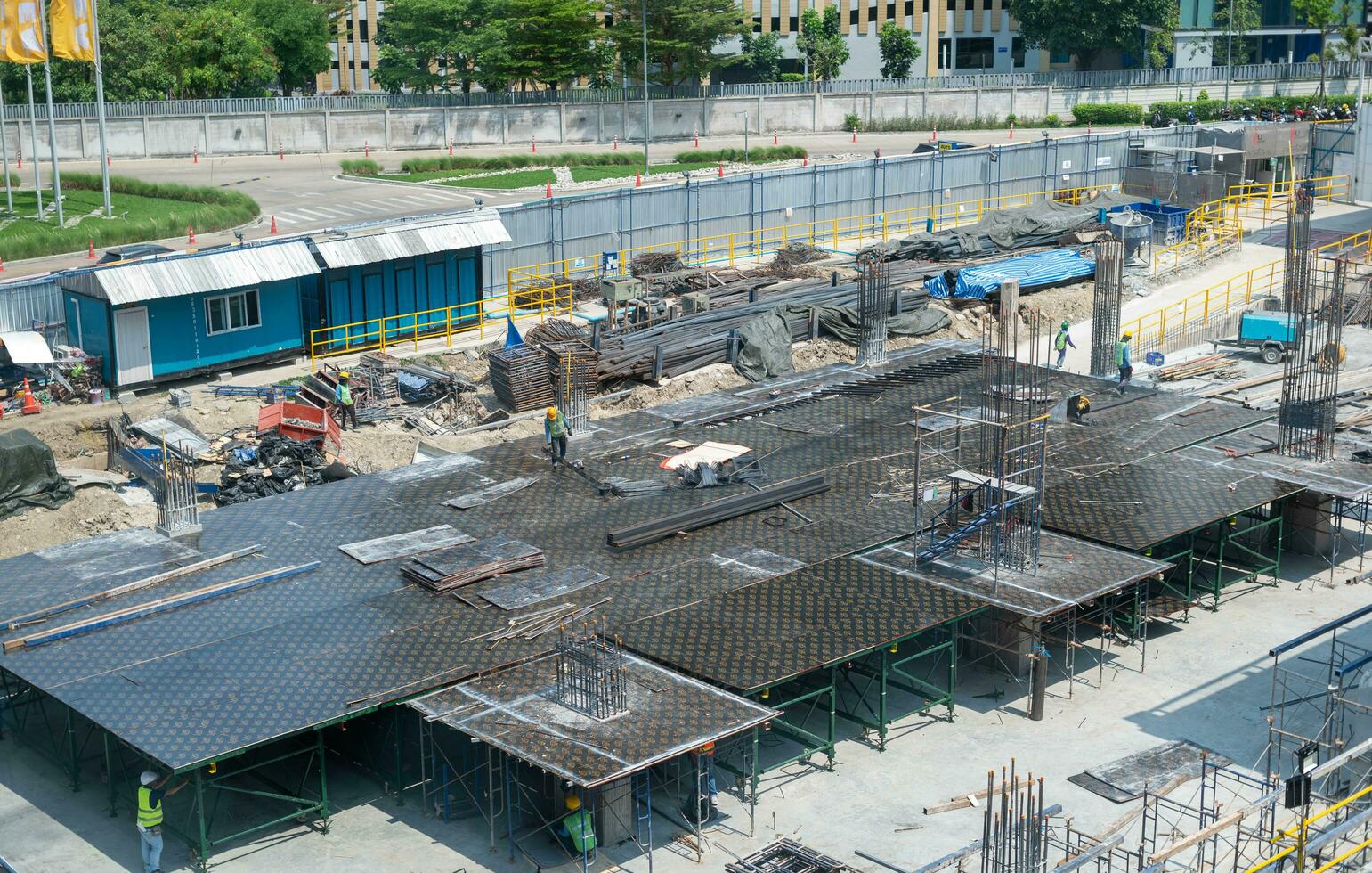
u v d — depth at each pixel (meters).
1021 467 35.16
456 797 26.83
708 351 50.16
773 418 42.03
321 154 101.25
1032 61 128.75
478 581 30.95
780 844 24.64
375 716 27.42
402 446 43.44
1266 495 35.25
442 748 27.36
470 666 27.27
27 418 44.47
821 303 54.34
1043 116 115.81
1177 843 23.67
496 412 46.41
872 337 47.09
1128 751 28.28
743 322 52.12
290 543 33.06
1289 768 27.30
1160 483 36.38
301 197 83.62
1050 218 67.25
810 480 36.00
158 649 27.86
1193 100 115.88
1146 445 39.38
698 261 67.31
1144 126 109.94
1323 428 38.06
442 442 43.50
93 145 96.12
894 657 31.95
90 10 71.19
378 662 27.38
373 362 48.91
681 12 108.31
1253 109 113.50
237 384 49.72
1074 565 31.81
